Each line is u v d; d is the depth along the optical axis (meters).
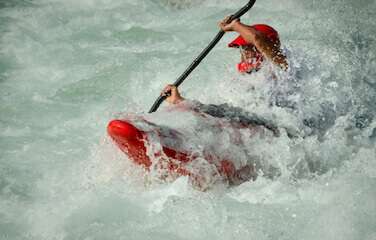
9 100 23.55
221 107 19.05
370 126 20.03
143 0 33.41
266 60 19.92
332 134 19.53
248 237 15.60
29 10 31.62
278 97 19.70
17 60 26.70
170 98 20.78
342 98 20.25
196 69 25.17
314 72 20.53
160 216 16.42
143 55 27.09
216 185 17.89
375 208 16.34
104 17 31.48
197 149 17.67
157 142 17.22
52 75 25.58
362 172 18.19
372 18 30.08
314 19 30.30
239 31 19.89
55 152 20.23
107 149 18.55
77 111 22.92
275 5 32.19
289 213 16.44
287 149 18.73
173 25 30.80
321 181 18.14
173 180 17.80
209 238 15.60
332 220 15.99
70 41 28.72
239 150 18.17
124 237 15.65
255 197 17.38
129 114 18.27
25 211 16.94
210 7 32.81
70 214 16.69
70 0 33.16
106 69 25.80
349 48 25.36
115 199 17.27
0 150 20.22
